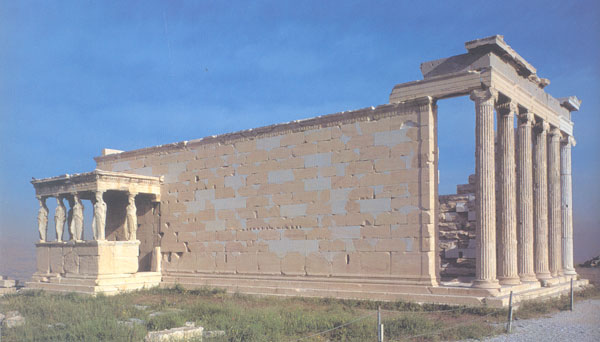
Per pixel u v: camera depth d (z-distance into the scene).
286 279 27.09
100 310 21.58
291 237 27.20
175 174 33.09
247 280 28.55
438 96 23.52
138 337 15.91
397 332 16.92
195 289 29.56
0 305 23.58
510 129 24.22
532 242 26.33
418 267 23.05
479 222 22.03
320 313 20.39
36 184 33.88
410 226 23.42
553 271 29.34
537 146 28.20
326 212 26.05
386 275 23.86
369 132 25.00
